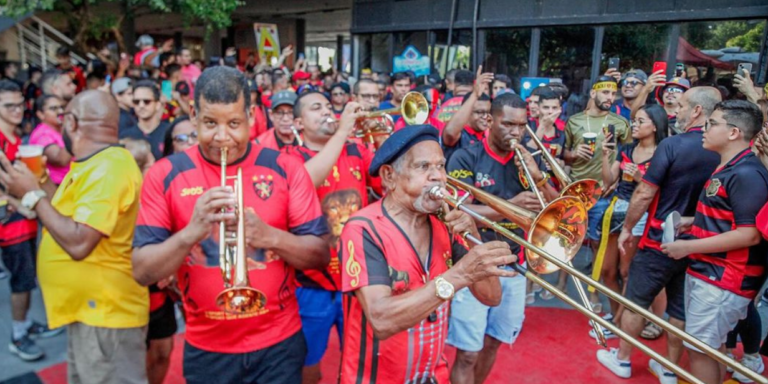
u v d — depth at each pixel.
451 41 8.97
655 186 3.47
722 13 6.31
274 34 11.41
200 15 9.06
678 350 3.58
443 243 2.15
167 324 3.09
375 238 1.97
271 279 2.23
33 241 3.93
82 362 2.58
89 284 2.50
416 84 9.16
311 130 3.43
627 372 3.76
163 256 2.02
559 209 2.03
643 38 7.01
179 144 3.73
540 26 7.88
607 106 5.18
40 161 2.92
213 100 2.05
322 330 3.19
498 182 3.32
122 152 2.60
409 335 2.03
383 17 10.10
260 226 2.08
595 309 4.74
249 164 2.26
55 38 14.68
